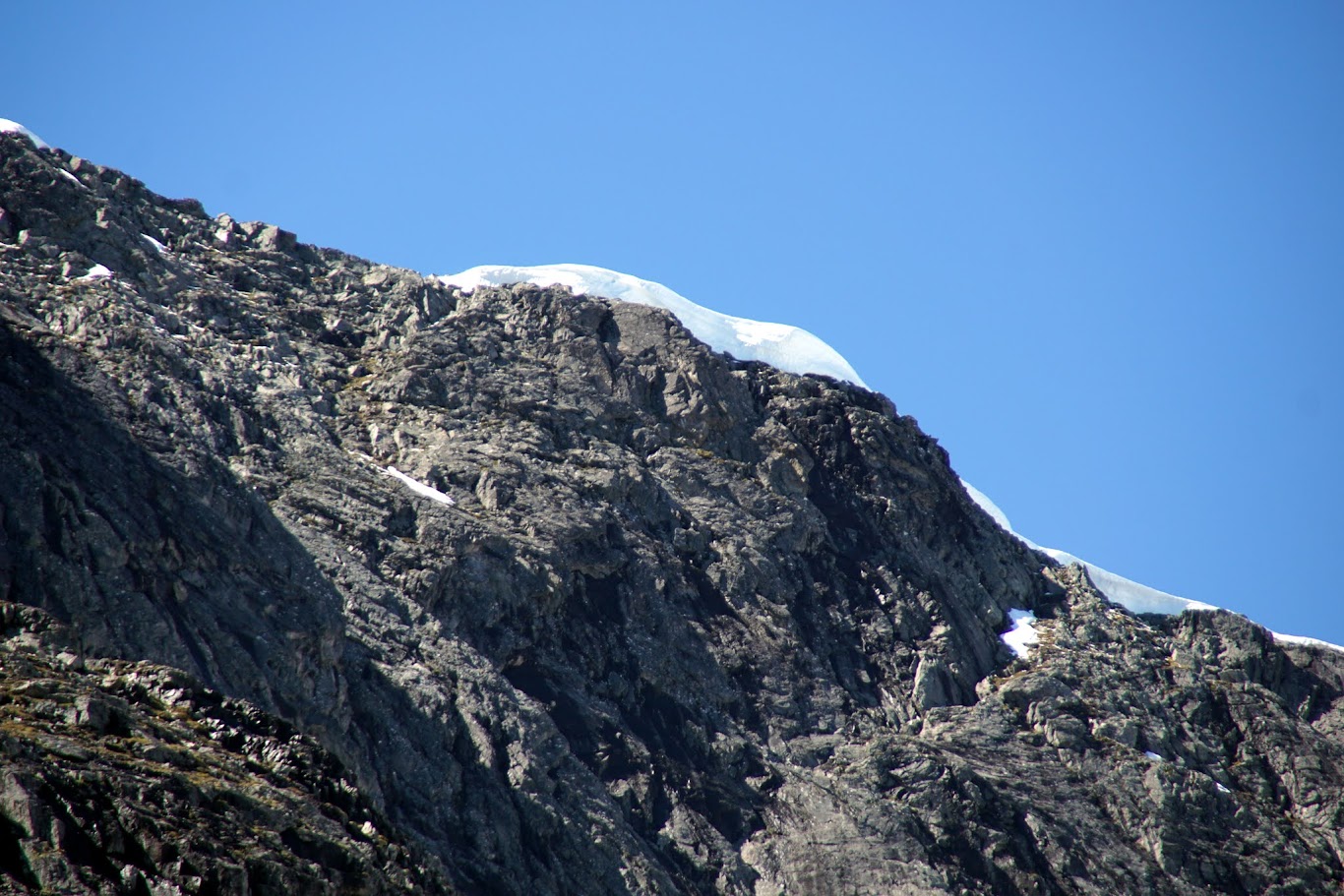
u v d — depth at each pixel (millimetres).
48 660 154375
